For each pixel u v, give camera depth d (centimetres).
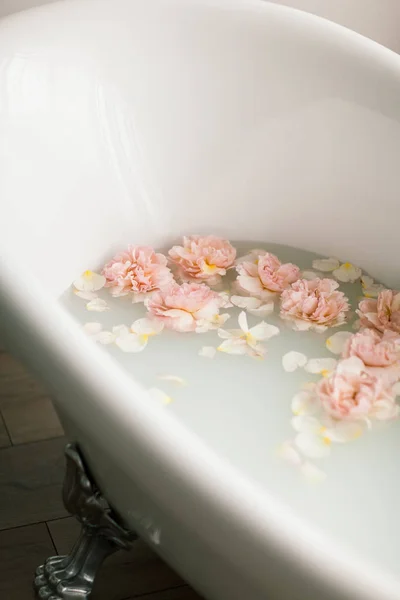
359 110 122
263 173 130
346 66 121
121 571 118
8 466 129
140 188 128
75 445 101
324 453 104
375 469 103
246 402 109
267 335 117
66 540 121
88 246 124
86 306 119
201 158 129
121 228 128
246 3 124
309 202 129
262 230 132
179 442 77
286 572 71
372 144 123
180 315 118
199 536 79
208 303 120
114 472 93
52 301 86
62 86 121
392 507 100
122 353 114
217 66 126
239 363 114
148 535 95
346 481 102
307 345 116
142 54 125
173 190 130
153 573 118
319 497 100
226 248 128
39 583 113
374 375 111
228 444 104
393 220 124
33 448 132
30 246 113
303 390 111
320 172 127
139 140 127
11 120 115
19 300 85
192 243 128
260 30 124
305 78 124
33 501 125
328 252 130
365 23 154
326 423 107
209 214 132
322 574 70
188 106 128
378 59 120
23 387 141
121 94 125
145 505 90
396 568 95
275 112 127
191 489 76
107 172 126
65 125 121
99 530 108
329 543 72
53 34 120
